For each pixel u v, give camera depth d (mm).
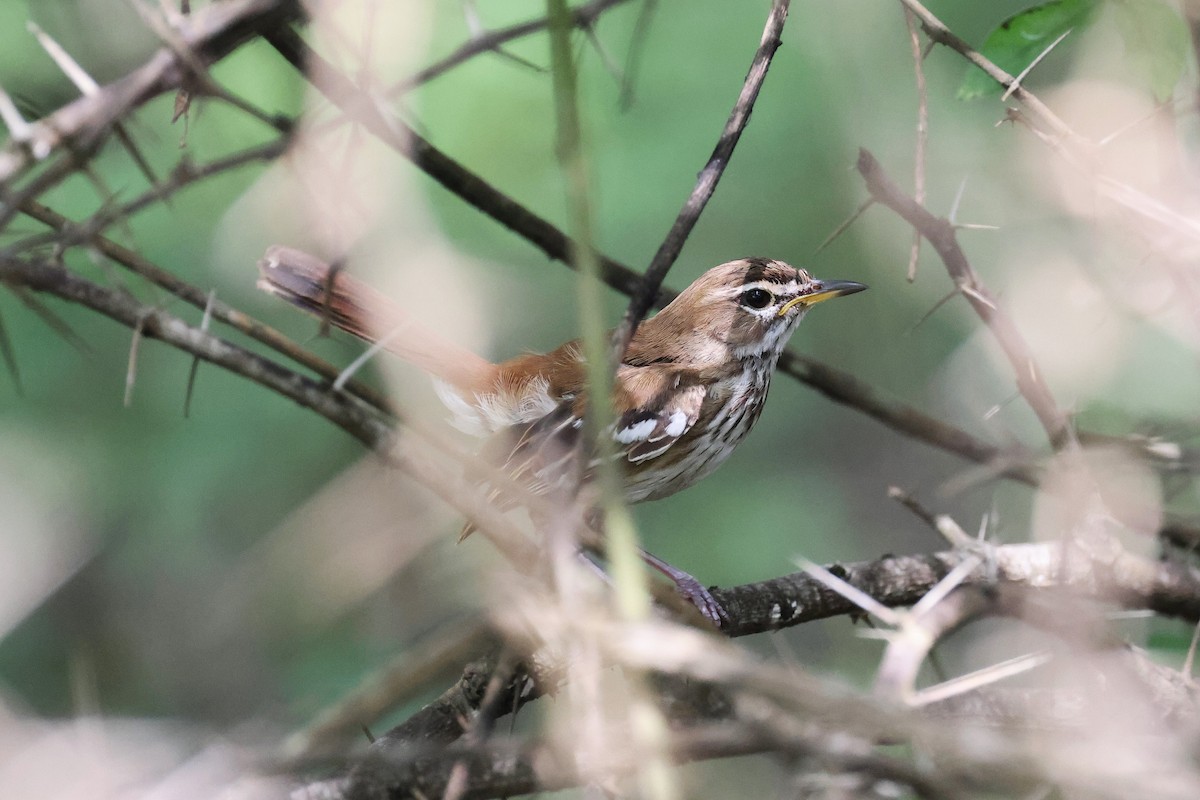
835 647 11750
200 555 13141
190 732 7176
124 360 13500
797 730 4367
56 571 13109
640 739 4266
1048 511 7969
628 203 13906
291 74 12156
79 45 10023
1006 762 4219
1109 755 4281
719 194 14516
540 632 4441
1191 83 8102
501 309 14523
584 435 4719
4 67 11469
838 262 15102
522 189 13602
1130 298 8188
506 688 6215
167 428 13531
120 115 5062
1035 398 7473
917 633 4891
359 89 5930
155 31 5148
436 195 13906
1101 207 7930
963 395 14477
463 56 5922
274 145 5621
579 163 4551
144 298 9523
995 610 6176
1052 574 7375
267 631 10664
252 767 4449
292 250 10281
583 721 4445
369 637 9516
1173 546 7992
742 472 15625
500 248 14383
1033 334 10703
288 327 13367
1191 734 4445
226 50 5270
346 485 9750
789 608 7961
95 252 5258
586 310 4566
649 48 14023
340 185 5902
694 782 8172
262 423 13438
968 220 13797
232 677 10711
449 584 8125
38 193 5035
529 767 5680
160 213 12602
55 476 13352
